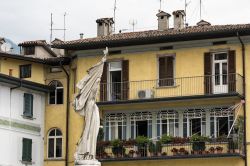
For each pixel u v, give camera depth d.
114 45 47.16
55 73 49.25
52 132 48.88
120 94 46.88
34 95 48.22
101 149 45.62
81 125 47.59
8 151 45.31
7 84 45.53
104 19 51.06
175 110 45.91
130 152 45.12
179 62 46.09
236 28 43.69
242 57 44.53
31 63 49.34
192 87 45.41
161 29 49.56
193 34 44.66
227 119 44.53
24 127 47.00
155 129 46.16
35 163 47.91
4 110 45.19
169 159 44.53
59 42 48.94
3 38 53.00
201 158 44.03
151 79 46.56
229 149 43.25
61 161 48.00
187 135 45.41
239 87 44.19
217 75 44.94
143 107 46.56
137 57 47.09
